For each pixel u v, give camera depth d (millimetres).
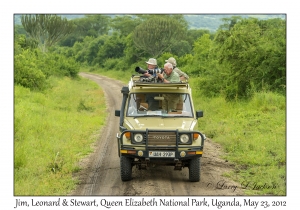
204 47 48094
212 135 20891
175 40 81438
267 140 17953
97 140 20422
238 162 15664
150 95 13820
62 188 12391
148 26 80875
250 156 15984
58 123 23469
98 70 102000
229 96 29625
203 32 99000
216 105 28469
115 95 46156
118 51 105000
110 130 23484
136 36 82500
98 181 13164
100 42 117188
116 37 107625
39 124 21641
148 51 83562
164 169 14523
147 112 13602
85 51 120438
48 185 12508
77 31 162375
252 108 25234
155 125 12734
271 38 28469
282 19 29812
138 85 13359
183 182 12922
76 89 48125
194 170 12633
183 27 91438
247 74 28812
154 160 12367
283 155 15711
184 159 12461
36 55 54812
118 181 13070
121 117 14188
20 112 23656
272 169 14023
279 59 27531
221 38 30172
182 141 12297
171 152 12203
